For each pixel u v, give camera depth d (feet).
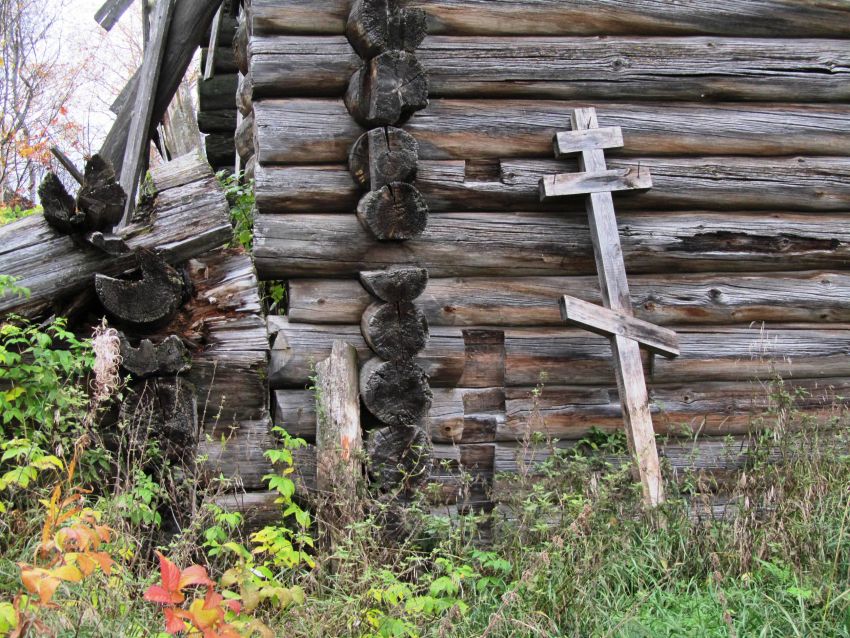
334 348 17.11
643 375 17.72
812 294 19.60
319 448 16.51
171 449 15.38
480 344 18.22
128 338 15.74
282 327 17.30
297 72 17.40
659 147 19.02
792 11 19.66
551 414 18.47
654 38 19.19
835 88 19.72
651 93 18.99
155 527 14.98
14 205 37.22
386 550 14.76
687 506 16.93
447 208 18.10
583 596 13.70
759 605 14.08
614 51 18.85
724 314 19.26
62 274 15.39
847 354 19.70
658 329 17.65
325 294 17.42
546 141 18.43
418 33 17.22
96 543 9.17
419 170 17.89
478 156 18.25
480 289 18.22
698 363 19.15
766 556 15.92
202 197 16.22
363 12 16.78
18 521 12.84
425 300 17.97
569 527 14.52
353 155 17.21
